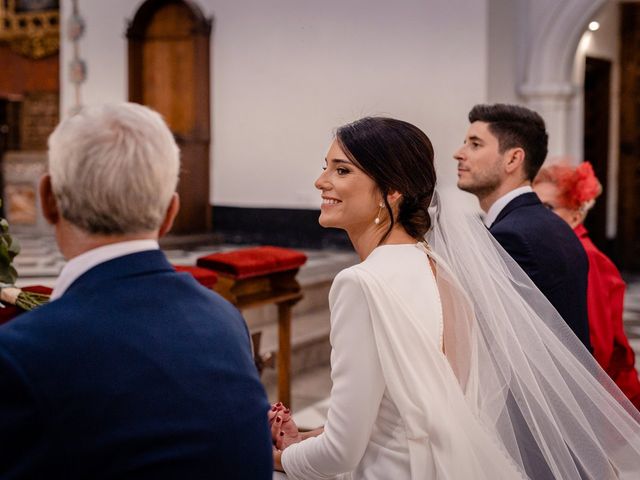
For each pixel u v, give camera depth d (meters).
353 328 1.71
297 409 5.31
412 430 1.70
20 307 2.37
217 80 9.83
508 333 2.00
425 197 1.87
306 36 9.30
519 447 2.04
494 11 8.49
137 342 1.20
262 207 9.63
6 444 1.09
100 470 1.13
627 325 7.91
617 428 2.15
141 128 1.27
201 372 1.24
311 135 9.32
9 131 12.28
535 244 2.45
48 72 12.09
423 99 8.70
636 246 11.84
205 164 9.83
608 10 11.25
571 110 9.05
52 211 1.30
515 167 2.72
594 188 3.16
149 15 10.14
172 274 1.32
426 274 1.82
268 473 1.33
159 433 1.17
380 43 8.90
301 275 7.44
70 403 1.12
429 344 1.72
